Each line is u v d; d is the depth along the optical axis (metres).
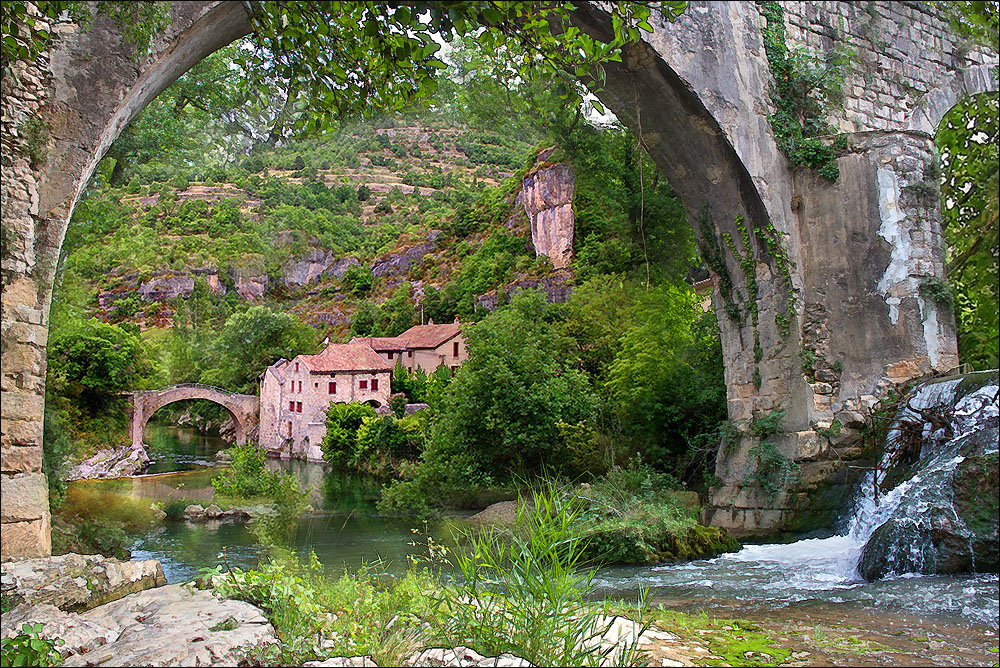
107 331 31.92
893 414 11.23
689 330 17.08
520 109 16.78
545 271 58.00
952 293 12.11
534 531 4.80
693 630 5.61
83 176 7.00
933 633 5.64
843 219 12.38
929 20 14.38
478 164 130.12
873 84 13.49
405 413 35.81
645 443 15.10
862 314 12.10
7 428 6.36
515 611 4.29
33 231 6.70
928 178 12.41
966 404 9.93
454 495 16.17
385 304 83.81
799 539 11.38
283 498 16.98
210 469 32.16
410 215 111.12
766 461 12.02
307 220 105.19
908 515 8.54
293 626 4.48
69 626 4.67
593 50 5.32
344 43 5.27
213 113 14.37
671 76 11.76
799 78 12.66
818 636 5.48
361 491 22.30
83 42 7.06
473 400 16.41
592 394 17.05
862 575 8.46
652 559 10.15
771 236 12.40
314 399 42.41
